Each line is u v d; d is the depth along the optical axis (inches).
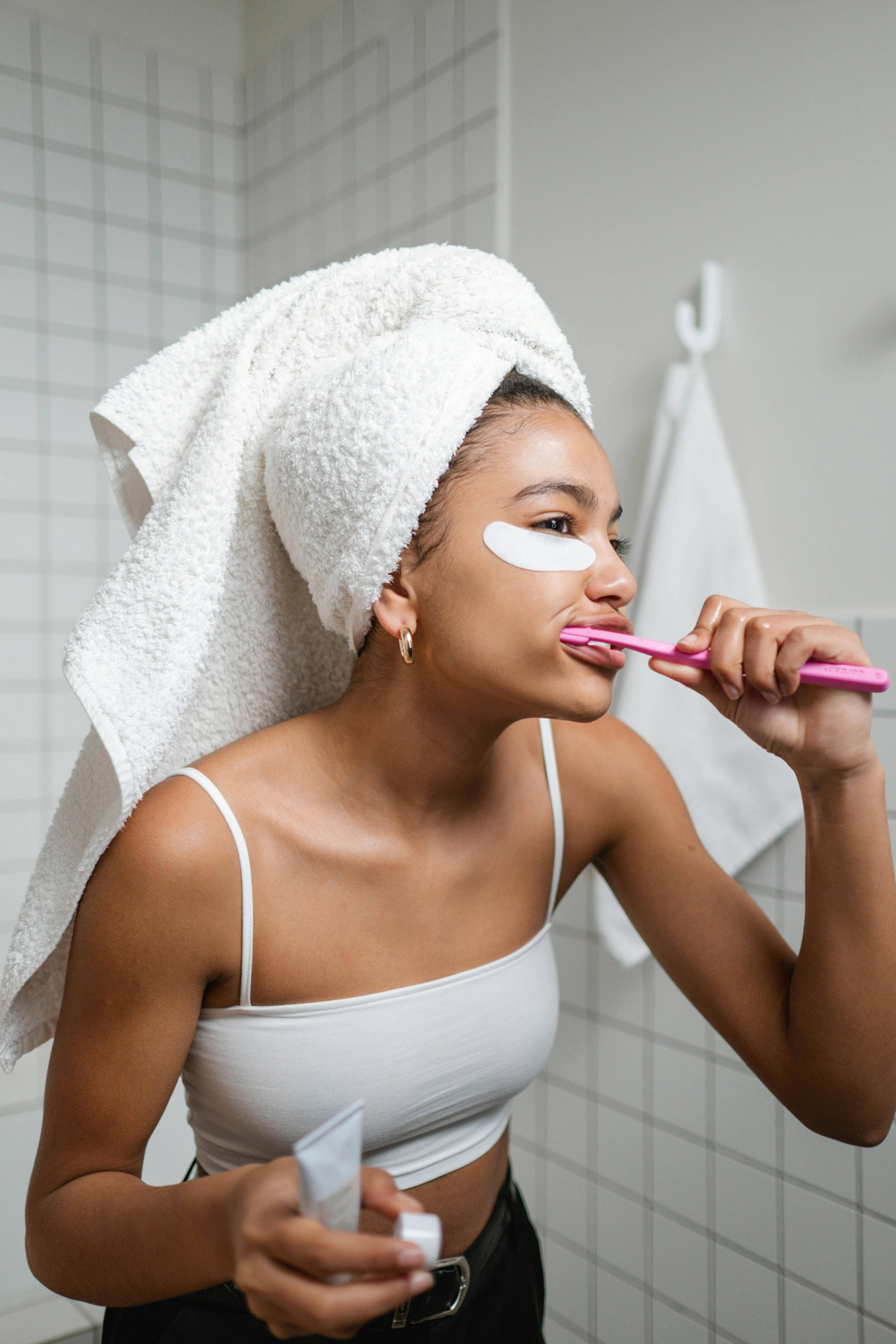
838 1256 48.1
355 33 76.5
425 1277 16.6
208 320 83.5
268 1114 27.5
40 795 82.7
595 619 25.2
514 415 25.5
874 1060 27.6
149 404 30.3
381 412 25.4
